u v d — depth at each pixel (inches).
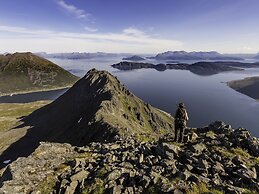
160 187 620.7
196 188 602.2
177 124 926.4
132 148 952.9
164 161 741.9
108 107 5103.3
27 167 848.3
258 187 590.6
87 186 706.8
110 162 830.5
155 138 1272.1
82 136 3627.0
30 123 7160.4
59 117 6658.5
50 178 786.8
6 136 5885.8
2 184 762.2
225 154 780.6
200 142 893.2
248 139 857.5
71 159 930.7
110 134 2856.8
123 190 652.7
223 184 617.3
